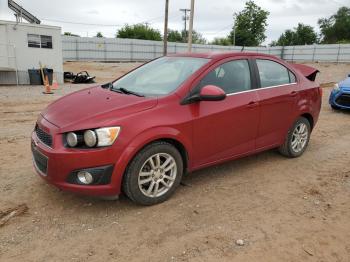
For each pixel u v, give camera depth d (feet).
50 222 11.67
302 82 18.26
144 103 12.50
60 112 12.75
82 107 12.69
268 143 16.75
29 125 25.82
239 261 9.93
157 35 237.25
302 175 16.30
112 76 85.15
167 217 12.15
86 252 10.18
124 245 10.54
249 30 265.34
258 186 14.93
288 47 187.52
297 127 18.26
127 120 11.78
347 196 14.24
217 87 13.01
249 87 15.51
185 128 12.97
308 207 13.19
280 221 12.12
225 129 14.38
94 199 13.21
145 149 12.10
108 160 11.45
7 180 14.84
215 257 10.07
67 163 11.35
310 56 179.22
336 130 25.58
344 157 19.08
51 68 63.31
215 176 15.84
